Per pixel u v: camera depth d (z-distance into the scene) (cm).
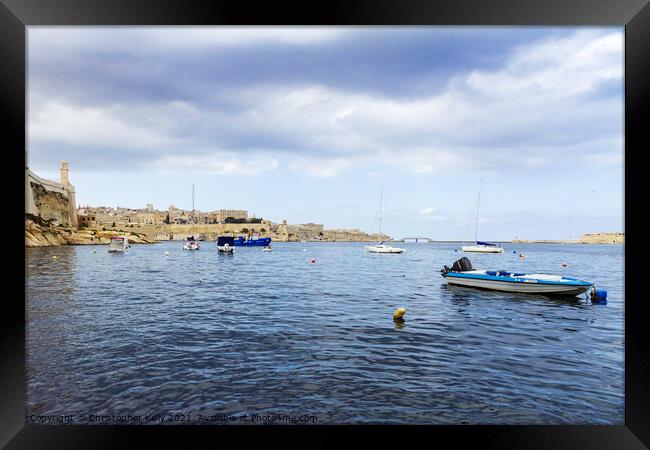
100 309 1201
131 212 15662
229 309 1206
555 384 562
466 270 1766
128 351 718
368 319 1041
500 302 1338
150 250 6850
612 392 534
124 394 513
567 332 892
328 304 1308
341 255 5738
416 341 800
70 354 696
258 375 587
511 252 6869
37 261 3681
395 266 3447
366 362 654
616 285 1998
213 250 7062
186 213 17550
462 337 837
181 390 529
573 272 2845
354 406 480
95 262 3684
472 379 578
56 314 1114
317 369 616
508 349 743
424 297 1466
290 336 841
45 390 526
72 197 9556
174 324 972
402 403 489
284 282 2070
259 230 17162
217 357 680
